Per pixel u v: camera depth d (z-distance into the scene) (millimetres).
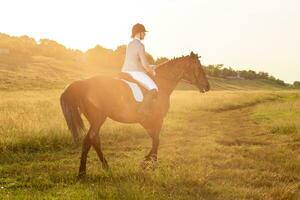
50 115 17453
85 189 7352
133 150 12109
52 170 9016
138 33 8984
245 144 13562
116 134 14172
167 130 16688
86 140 8375
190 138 14922
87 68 105562
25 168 9172
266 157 10953
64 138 12352
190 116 24734
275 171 9320
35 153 10953
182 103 32719
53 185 7730
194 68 9789
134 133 14656
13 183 7793
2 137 11688
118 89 8367
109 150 11938
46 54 121000
